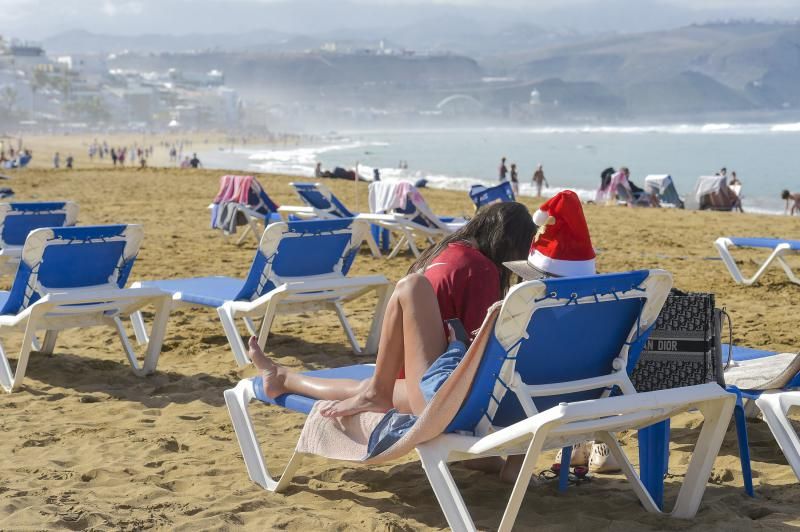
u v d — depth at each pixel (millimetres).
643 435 3766
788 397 3941
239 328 7719
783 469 4211
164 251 12953
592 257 3840
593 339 3395
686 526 3426
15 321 5906
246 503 3729
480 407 3242
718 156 100688
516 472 4027
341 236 6906
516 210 3934
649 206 27078
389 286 6801
